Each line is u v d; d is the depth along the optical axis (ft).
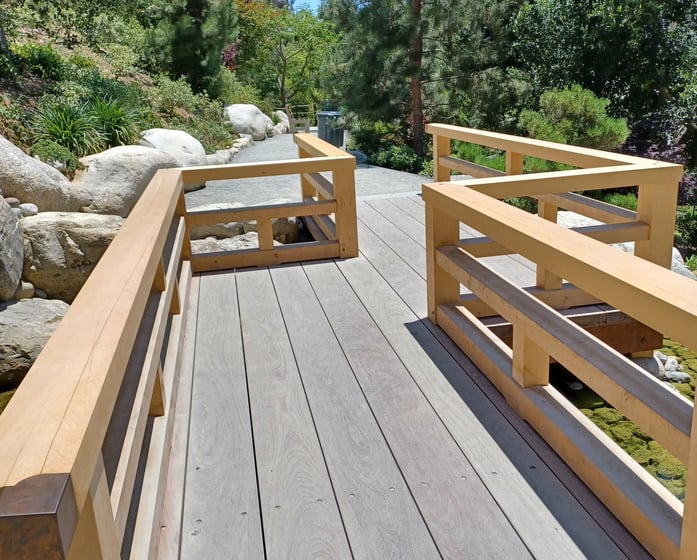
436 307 10.57
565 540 5.78
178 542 5.88
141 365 6.82
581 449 6.51
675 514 5.50
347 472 6.90
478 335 9.37
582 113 34.17
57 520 2.81
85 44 43.29
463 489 6.53
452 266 9.66
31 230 20.59
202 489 6.72
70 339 4.60
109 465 5.18
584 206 12.10
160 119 39.96
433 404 8.19
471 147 32.42
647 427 5.43
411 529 6.01
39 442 3.31
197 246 18.94
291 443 7.48
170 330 10.05
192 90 53.01
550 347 6.89
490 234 7.78
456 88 44.57
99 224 21.50
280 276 13.64
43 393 3.82
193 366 9.58
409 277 13.20
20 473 3.05
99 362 4.21
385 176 34.53
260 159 41.39
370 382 8.86
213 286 13.17
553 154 12.80
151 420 7.34
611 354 6.31
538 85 51.21
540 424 7.34
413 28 40.96
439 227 10.25
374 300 12.00
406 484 6.65
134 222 8.57
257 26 81.15
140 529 5.46
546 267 6.47
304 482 6.77
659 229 10.59
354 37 42.06
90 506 3.77
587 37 51.42
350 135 50.42
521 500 6.32
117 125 31.19
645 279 5.20
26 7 36.73
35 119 28.73
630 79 51.78
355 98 42.75
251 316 11.48
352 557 5.70
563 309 11.19
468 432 7.53
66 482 2.99
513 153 14.96
